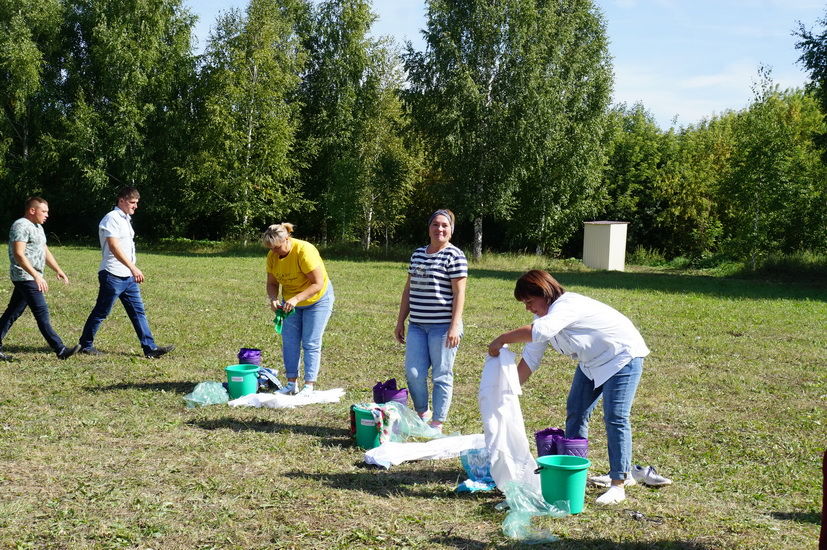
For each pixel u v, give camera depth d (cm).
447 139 3173
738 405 756
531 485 464
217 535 403
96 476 495
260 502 455
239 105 3681
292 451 565
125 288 921
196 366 880
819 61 2602
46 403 692
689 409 736
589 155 3547
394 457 536
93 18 3844
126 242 916
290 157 3925
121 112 3744
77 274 2012
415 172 3834
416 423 611
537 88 3253
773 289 2262
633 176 4131
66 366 857
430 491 485
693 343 1144
